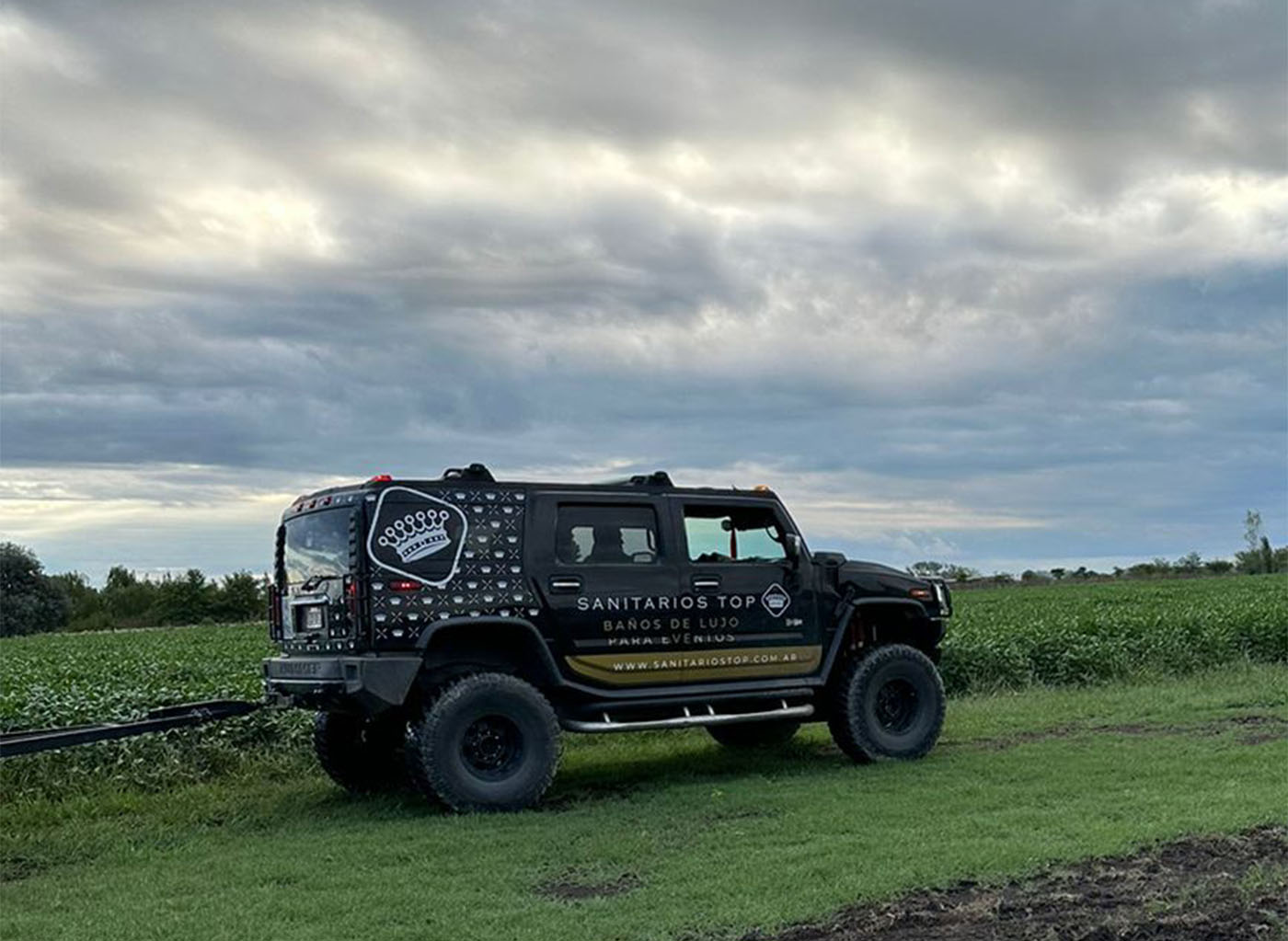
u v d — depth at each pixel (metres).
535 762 8.20
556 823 7.56
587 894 5.90
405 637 8.03
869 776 8.86
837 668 9.89
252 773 10.05
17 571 64.56
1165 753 9.19
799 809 7.68
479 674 8.23
